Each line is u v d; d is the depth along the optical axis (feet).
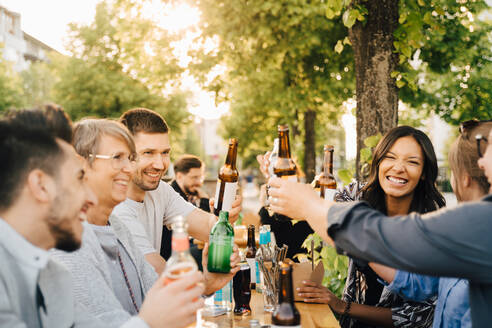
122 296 5.51
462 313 5.04
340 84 25.32
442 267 3.21
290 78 27.37
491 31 21.49
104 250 5.46
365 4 11.51
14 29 85.30
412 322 6.85
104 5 54.60
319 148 43.37
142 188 7.17
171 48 24.21
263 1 20.66
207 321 6.26
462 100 20.83
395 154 7.52
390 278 6.23
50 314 3.79
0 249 3.25
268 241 7.86
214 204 7.32
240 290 6.67
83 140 5.23
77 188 3.42
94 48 55.72
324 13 21.58
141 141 7.00
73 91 54.85
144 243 6.80
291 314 4.34
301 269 7.30
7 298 3.16
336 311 7.23
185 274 3.61
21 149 3.19
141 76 26.81
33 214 3.27
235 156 7.24
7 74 61.98
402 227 3.33
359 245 3.49
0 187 3.19
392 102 11.63
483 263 3.11
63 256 4.56
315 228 3.92
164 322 3.45
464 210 3.23
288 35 22.80
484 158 4.05
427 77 23.62
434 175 7.68
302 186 4.09
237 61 24.80
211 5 21.39
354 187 8.75
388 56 11.55
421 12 12.93
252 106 34.32
